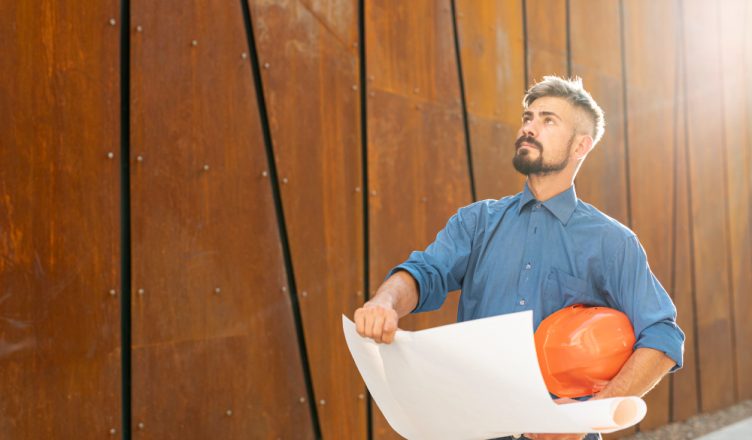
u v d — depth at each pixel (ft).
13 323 8.44
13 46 8.52
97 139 9.14
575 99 5.40
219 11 10.34
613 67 16.53
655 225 17.52
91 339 9.01
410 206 12.43
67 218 8.87
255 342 10.56
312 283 11.20
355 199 11.76
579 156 5.45
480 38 13.73
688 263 18.49
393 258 12.16
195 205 10.02
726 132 19.93
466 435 4.70
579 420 4.13
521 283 5.42
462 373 4.33
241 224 10.47
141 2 9.59
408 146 12.46
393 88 12.30
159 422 9.58
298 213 11.08
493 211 5.71
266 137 10.86
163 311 9.67
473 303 5.65
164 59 9.78
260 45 10.73
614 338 4.87
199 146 10.09
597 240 5.25
